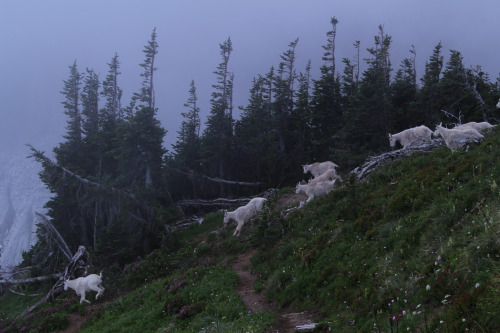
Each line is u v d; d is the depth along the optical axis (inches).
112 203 1053.2
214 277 573.3
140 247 951.0
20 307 856.3
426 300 267.7
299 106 1481.3
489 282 222.2
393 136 794.2
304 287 419.2
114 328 507.8
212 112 1455.5
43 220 1069.8
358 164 1045.2
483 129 600.7
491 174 358.9
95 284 711.7
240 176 1552.7
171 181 1414.9
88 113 1691.7
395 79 1459.2
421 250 326.6
